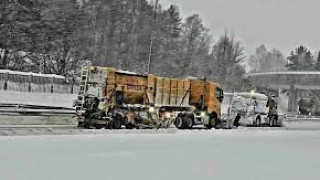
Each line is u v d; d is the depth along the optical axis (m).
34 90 46.41
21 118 26.73
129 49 68.31
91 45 63.88
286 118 60.12
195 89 34.69
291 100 82.88
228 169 14.32
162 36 77.81
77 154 15.54
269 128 40.38
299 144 26.31
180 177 12.34
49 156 14.59
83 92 27.20
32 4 51.47
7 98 40.72
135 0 80.62
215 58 99.00
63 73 53.34
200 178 12.38
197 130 31.42
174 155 17.09
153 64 71.38
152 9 85.75
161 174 12.62
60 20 55.12
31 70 52.31
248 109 40.25
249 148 21.91
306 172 14.66
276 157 18.69
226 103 57.03
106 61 65.00
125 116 28.19
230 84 84.69
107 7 71.69
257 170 14.48
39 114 29.92
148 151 17.81
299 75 81.88
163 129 28.78
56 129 23.42
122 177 11.77
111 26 70.94
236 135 30.09
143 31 73.38
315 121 63.94
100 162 14.09
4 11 49.28
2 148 15.67
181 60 78.25
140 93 29.70
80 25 60.94
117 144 19.56
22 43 50.44
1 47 49.66
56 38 53.75
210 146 21.61
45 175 11.34
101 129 26.00
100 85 27.14
